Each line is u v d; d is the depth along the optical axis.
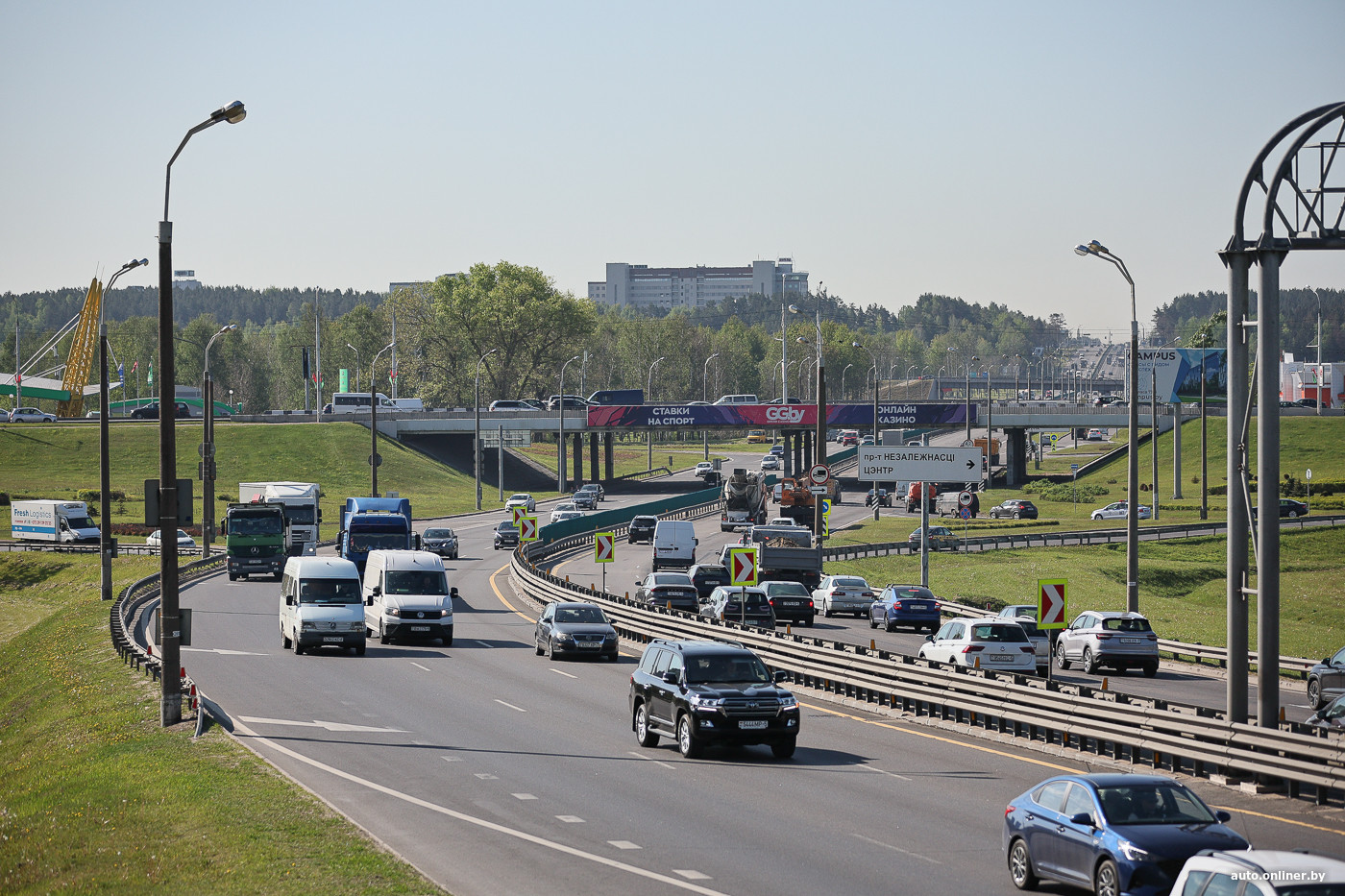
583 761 40.62
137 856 29.19
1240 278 38.00
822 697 56.50
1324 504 167.75
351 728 46.03
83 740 48.53
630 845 29.33
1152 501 187.50
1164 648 77.62
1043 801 25.92
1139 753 39.62
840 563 129.62
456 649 72.94
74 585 128.12
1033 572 125.62
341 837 29.06
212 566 124.94
